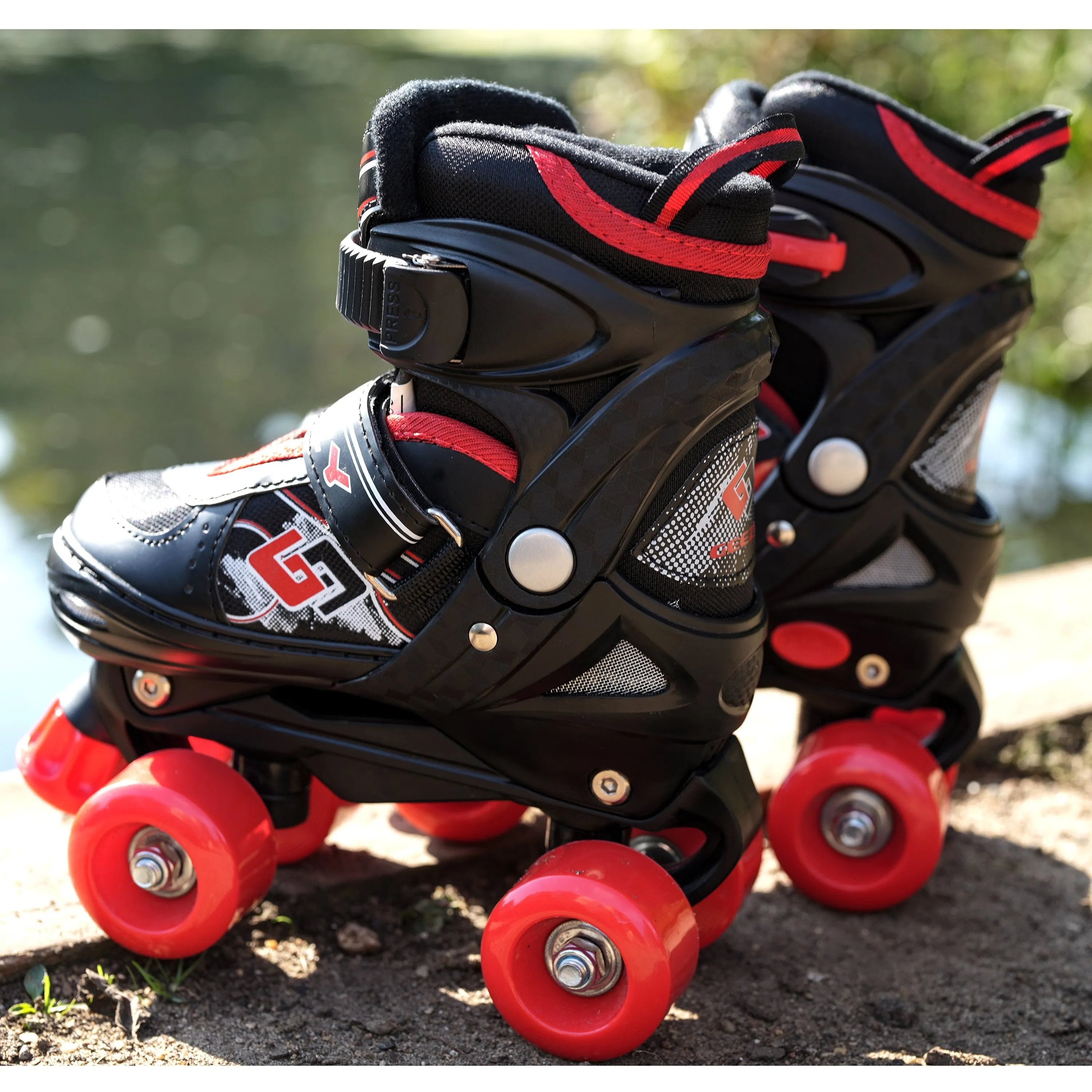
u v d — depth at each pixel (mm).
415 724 971
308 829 1141
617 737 930
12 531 2709
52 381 3801
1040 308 3729
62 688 2012
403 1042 966
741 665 931
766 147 820
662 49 3199
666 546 891
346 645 933
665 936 896
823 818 1160
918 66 3246
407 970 1063
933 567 1135
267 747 1000
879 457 1090
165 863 965
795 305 1088
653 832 1011
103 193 6141
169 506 981
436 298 825
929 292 1062
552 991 935
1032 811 1403
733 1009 1036
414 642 915
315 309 4570
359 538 890
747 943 1130
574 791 954
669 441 854
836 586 1135
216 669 968
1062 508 3131
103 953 1023
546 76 8047
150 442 3291
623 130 3496
